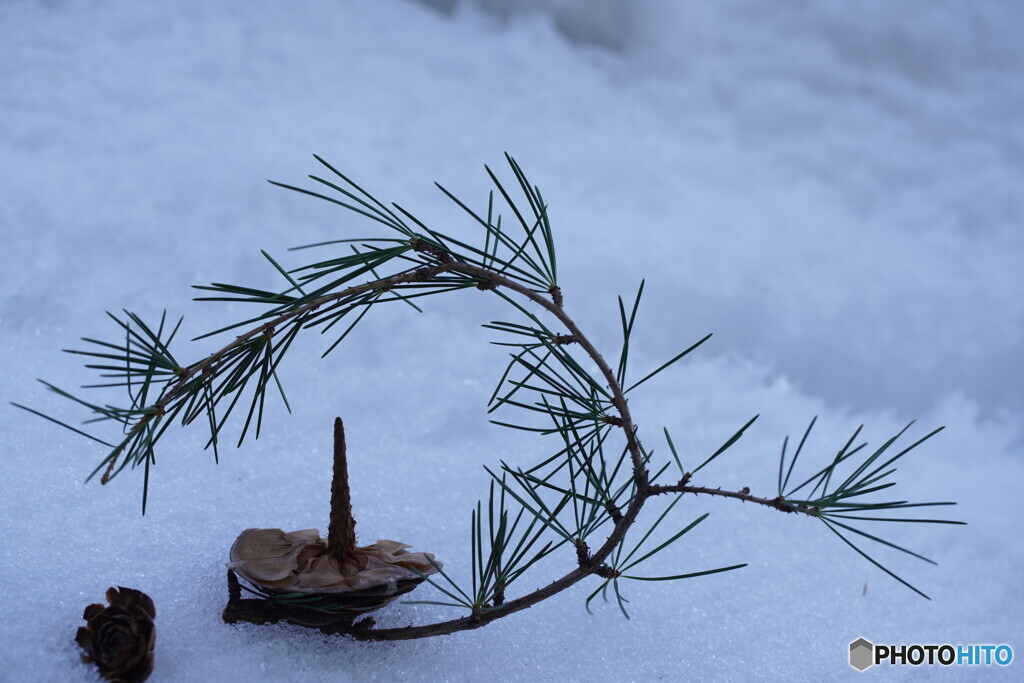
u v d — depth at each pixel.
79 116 1.13
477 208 1.13
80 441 0.69
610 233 1.15
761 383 0.93
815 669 0.64
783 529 0.74
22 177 0.97
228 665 0.58
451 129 1.34
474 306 0.94
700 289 1.06
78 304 0.82
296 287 0.55
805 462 0.81
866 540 0.74
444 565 0.66
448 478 0.73
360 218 1.05
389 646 0.60
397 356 0.84
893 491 0.80
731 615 0.66
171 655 0.58
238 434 0.72
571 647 0.62
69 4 1.40
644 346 0.95
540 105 1.48
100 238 0.90
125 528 0.64
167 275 0.87
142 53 1.33
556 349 0.58
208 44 1.41
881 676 0.64
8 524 0.62
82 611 0.59
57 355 0.77
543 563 0.67
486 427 0.78
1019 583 0.72
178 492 0.67
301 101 1.31
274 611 0.59
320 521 0.67
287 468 0.70
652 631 0.64
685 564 0.69
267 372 0.56
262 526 0.66
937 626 0.68
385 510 0.69
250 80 1.34
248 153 1.14
